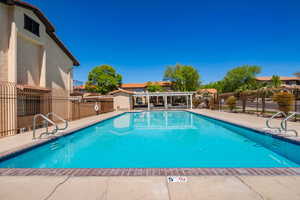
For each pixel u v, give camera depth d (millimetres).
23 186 2795
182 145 6945
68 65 14523
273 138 6605
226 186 2734
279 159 5273
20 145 5477
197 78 42656
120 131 10047
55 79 12430
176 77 41531
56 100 11773
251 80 43156
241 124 9219
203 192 2568
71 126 9469
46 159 5586
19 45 8883
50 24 10656
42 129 8688
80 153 6133
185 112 21547
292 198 2410
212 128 10648
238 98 18250
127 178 3025
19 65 8883
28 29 9102
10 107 7605
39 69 10359
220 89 50656
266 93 14781
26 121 9117
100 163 5168
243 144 6992
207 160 5254
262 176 3068
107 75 38750
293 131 7016
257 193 2533
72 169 3443
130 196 2479
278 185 2760
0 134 7305
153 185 2779
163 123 13102
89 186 2766
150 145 7035
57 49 12742
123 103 26625
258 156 5551
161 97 41344
